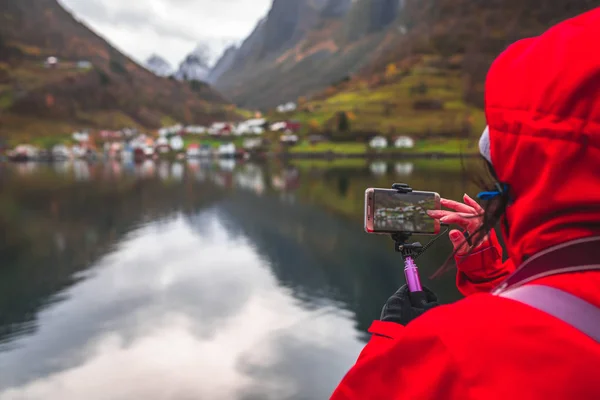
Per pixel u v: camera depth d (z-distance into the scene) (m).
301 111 179.62
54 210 33.75
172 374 8.27
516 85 0.63
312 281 14.55
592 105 0.56
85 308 12.45
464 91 159.75
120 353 9.32
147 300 13.00
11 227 27.19
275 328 10.38
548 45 0.62
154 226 26.25
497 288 0.66
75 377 8.30
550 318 0.55
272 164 101.38
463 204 1.13
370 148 128.25
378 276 14.93
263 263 17.14
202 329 10.53
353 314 11.28
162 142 179.00
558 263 0.57
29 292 14.35
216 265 17.11
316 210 31.14
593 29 0.59
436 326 0.61
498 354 0.55
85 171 85.94
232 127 188.88
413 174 58.62
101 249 20.59
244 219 28.17
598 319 0.54
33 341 10.10
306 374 8.07
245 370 8.30
